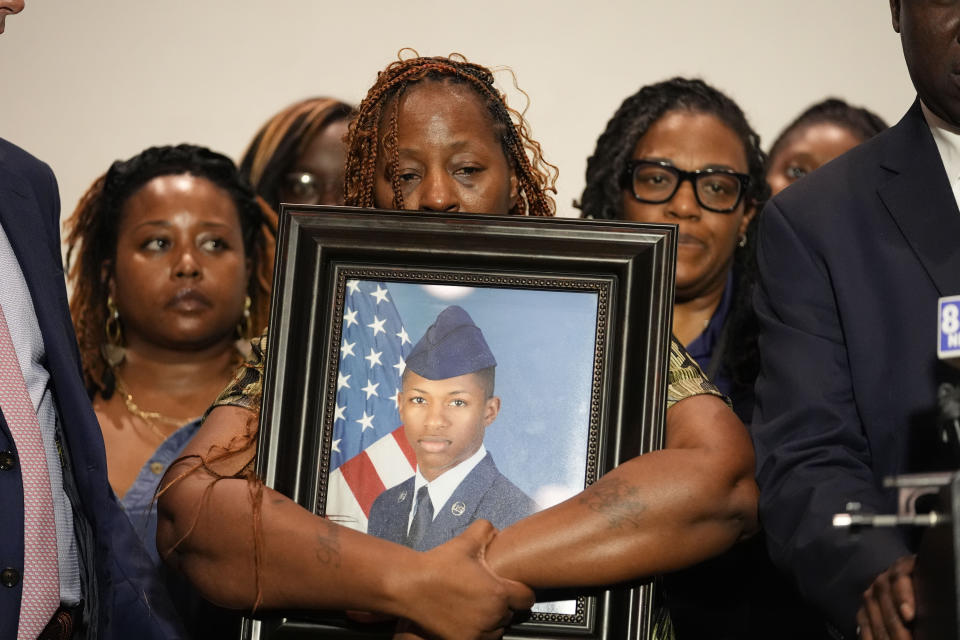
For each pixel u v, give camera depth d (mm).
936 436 1919
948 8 1871
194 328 3250
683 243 3082
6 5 2176
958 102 1926
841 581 1794
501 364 1951
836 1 3512
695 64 3523
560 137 3518
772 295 2135
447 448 1924
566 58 3541
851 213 2086
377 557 1792
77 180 3521
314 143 3492
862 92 3494
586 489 1866
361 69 3545
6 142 2262
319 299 1977
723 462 1896
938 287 1967
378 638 1858
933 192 2029
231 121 3529
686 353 2107
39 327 2109
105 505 2119
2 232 2119
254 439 1986
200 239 3277
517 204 2258
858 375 1998
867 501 1850
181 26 3555
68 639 2070
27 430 1999
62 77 3547
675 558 1830
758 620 2615
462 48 3541
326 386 1954
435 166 2088
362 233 1995
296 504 1865
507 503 1896
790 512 1907
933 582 1346
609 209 3193
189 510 1871
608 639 1855
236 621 2723
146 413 3230
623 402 1917
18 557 1930
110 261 3287
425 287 1992
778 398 2059
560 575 1805
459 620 1768
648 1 3537
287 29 3551
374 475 1920
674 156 3125
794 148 3467
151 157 3352
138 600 2232
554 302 1975
